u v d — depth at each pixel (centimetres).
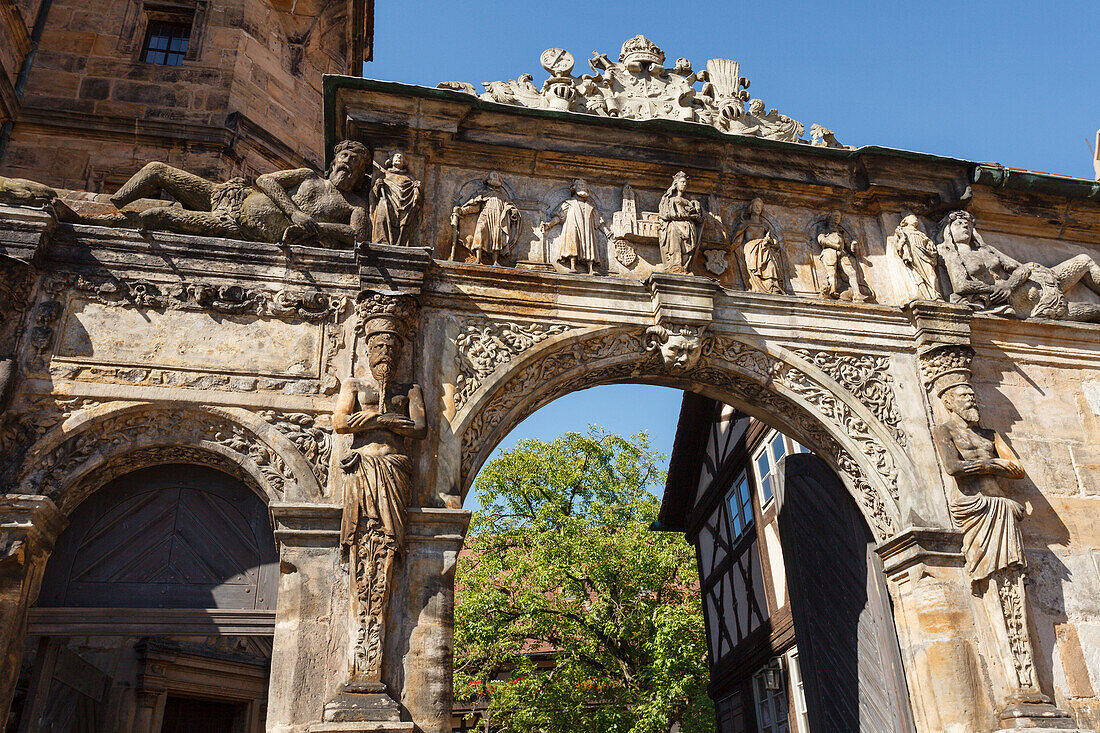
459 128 859
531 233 855
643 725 1470
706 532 1528
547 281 805
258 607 686
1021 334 898
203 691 1295
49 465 661
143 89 1170
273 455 693
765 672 1225
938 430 819
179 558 695
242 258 758
